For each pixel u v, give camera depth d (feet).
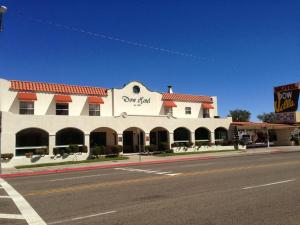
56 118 90.89
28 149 89.71
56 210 27.48
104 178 49.11
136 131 113.91
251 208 26.05
